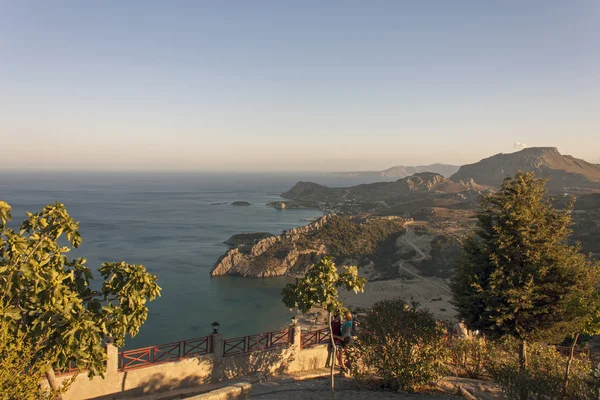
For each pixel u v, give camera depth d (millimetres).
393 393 13336
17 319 8625
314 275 10758
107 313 10555
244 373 16281
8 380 7297
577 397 12203
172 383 14734
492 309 15234
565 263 14859
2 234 9453
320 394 13148
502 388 13234
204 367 15406
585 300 12484
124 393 13930
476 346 17625
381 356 13461
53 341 9039
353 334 15133
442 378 15258
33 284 9086
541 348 18781
